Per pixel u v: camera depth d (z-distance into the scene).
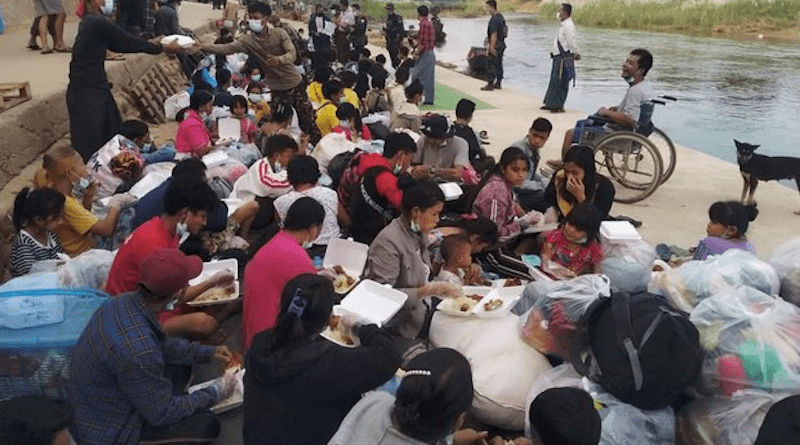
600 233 4.14
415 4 47.03
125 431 2.71
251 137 7.39
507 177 4.89
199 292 3.90
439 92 13.98
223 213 4.60
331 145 6.36
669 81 16.73
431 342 3.76
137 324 2.65
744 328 2.89
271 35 8.32
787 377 2.76
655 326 2.86
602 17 35.41
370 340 2.74
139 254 3.37
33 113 6.17
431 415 2.01
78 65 5.91
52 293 3.11
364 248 4.30
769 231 6.43
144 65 9.87
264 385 2.44
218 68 10.61
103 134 6.15
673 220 6.65
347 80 9.07
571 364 3.21
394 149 4.90
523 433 3.39
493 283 4.31
